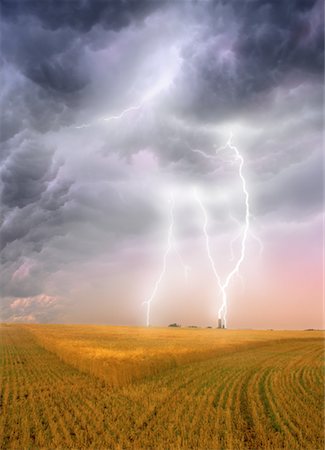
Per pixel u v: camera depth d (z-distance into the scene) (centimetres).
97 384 2416
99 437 1346
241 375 2777
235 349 4959
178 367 3216
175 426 1484
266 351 5062
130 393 2083
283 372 2978
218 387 2295
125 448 1250
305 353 4784
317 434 1399
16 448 1258
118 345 4875
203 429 1434
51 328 11869
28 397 2031
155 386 2292
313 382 2525
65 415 1645
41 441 1309
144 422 1543
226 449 1237
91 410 1733
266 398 1994
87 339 6109
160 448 1237
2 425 1505
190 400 1914
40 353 4494
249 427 1480
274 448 1253
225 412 1683
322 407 1800
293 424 1520
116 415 1642
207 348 4316
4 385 2409
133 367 2525
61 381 2536
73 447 1250
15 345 5638
